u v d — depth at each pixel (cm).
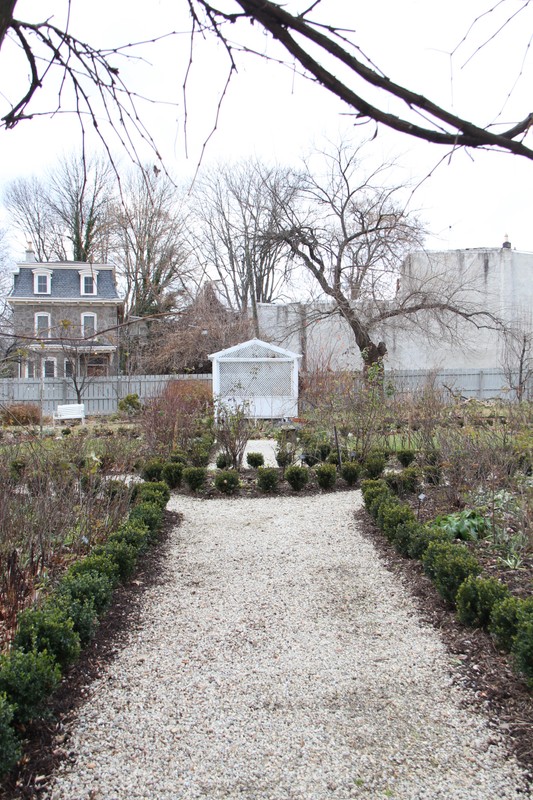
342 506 770
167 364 2664
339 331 2411
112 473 923
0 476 579
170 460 1022
